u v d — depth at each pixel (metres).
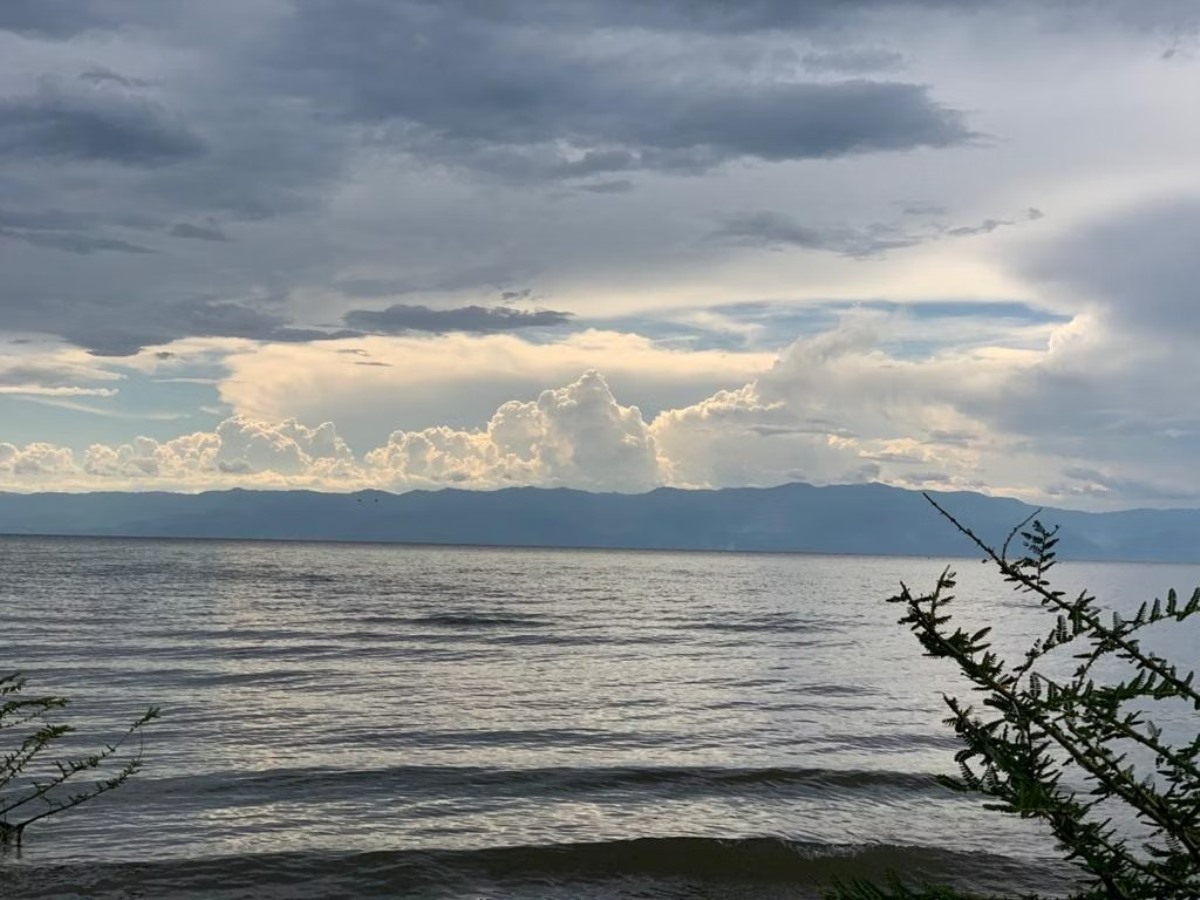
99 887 9.16
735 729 18.38
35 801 11.77
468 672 26.48
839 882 2.61
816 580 118.00
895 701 22.31
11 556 124.75
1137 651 2.38
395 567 123.38
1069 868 10.33
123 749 15.03
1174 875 2.27
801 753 16.23
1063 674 22.30
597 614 51.88
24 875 9.33
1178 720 16.12
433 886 9.55
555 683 24.72
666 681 25.45
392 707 20.12
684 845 10.47
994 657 2.35
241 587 67.00
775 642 37.38
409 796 12.76
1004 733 2.34
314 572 97.50
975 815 12.42
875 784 13.73
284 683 23.30
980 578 130.50
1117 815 9.75
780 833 11.52
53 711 18.38
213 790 12.70
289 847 10.48
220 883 9.39
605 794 13.12
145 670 24.92
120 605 48.41
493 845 10.73
